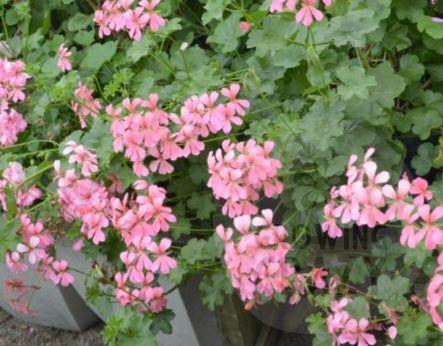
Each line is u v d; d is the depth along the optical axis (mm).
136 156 1286
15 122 1472
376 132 1263
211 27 1526
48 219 1411
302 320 1532
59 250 1549
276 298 1263
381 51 1347
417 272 1288
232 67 1437
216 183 1217
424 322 1133
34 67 1475
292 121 1272
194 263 1317
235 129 1341
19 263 1402
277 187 1232
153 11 1377
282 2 1233
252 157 1203
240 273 1213
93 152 1357
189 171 1365
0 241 1370
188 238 1438
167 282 1467
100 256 1475
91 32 1609
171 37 1531
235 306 1570
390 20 1318
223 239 1226
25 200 1383
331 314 1202
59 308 1820
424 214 1056
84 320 1877
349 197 1121
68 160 1384
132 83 1481
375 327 1194
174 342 1648
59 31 1732
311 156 1250
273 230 1193
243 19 1417
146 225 1260
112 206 1292
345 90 1188
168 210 1260
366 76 1191
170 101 1361
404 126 1312
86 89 1439
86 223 1314
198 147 1284
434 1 1389
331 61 1268
